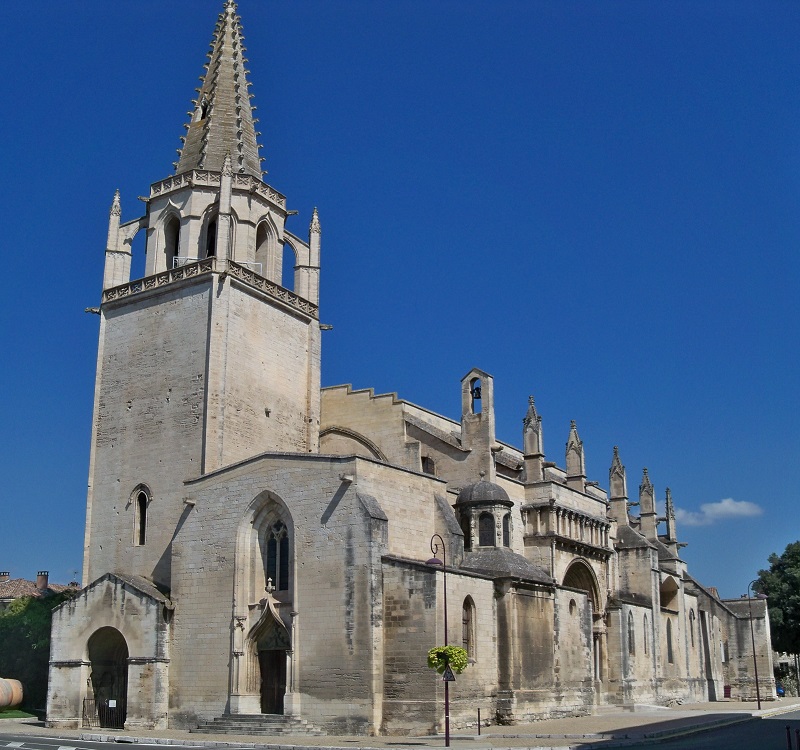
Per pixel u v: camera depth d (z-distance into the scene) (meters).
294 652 53.28
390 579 52.06
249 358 65.81
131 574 62.91
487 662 55.00
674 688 89.12
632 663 79.00
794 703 91.06
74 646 60.69
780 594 122.69
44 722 64.12
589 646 66.56
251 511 57.59
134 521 63.88
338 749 41.69
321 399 75.69
